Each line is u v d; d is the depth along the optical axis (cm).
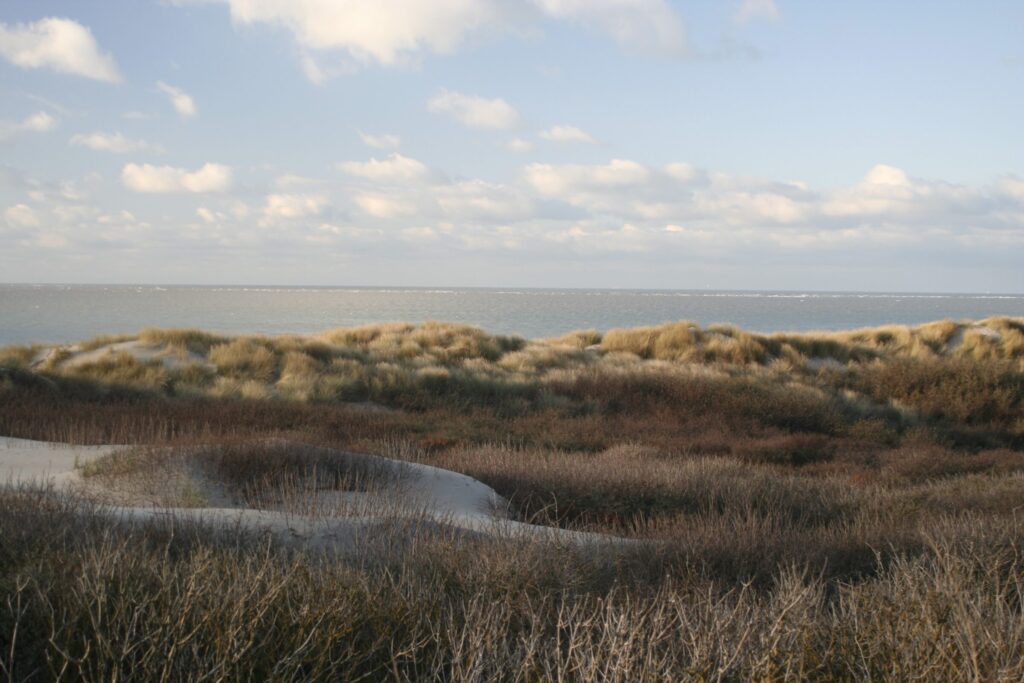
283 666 315
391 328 2900
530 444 1445
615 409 1875
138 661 311
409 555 530
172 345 2189
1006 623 367
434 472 997
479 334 2820
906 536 675
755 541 646
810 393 1936
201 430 1367
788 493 974
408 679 323
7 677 287
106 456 997
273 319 8712
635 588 501
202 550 461
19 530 503
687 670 305
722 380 2033
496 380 2058
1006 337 2578
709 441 1510
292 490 816
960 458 1381
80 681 302
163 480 871
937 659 319
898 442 1620
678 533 698
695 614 389
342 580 430
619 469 1051
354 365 2142
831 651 329
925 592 396
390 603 404
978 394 1895
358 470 938
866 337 2748
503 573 475
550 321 8706
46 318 8112
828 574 584
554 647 353
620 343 2681
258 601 354
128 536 531
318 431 1421
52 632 311
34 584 361
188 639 310
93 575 381
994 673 306
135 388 1820
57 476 961
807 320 9625
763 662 309
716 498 945
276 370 2103
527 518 895
